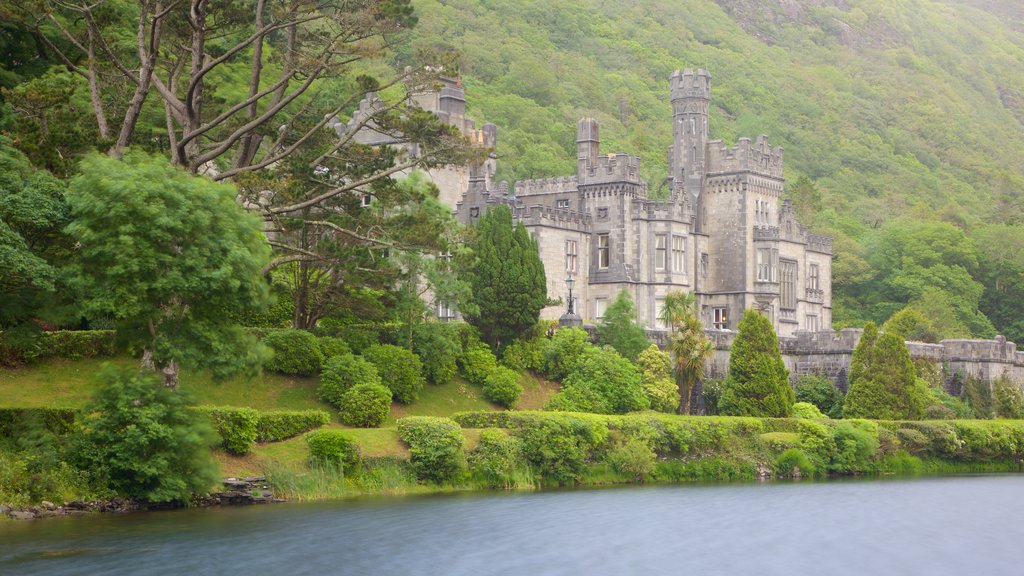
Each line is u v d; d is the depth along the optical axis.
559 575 38.00
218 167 70.75
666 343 81.75
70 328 61.56
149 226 46.44
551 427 60.59
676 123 100.69
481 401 69.75
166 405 47.66
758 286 98.44
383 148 59.22
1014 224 186.88
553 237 89.19
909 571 40.16
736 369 76.38
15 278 47.97
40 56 66.81
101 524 43.66
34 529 42.41
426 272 69.00
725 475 66.69
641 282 92.44
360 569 38.06
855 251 149.12
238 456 52.50
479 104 173.75
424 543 42.28
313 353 63.41
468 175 97.50
